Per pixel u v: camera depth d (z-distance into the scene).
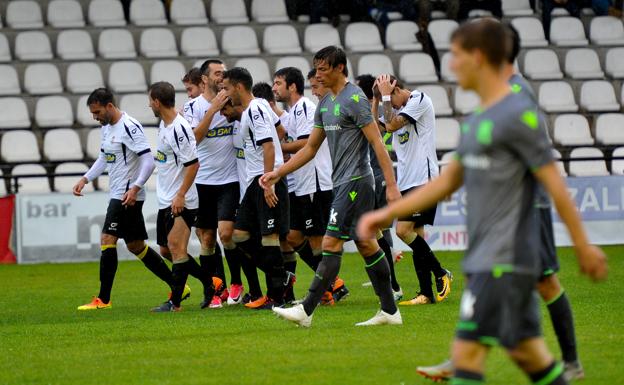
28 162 60.19
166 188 34.62
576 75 70.31
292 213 36.56
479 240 14.44
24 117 62.59
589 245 14.06
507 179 14.26
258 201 33.25
